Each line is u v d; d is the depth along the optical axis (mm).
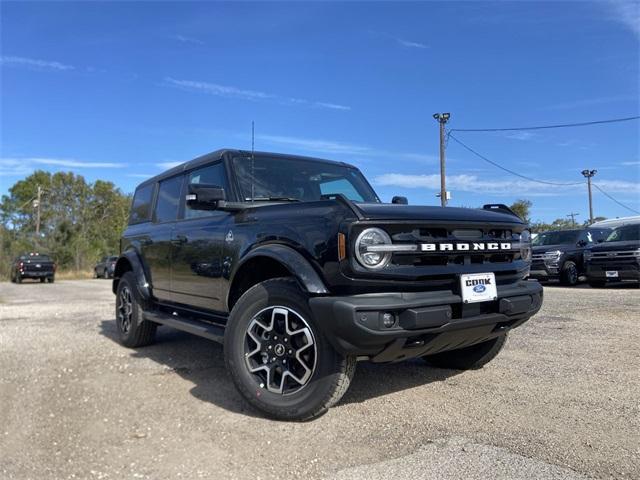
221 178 4746
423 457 2963
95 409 3863
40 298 15211
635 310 8328
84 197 57625
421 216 3465
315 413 3475
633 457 2938
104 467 2908
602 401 3889
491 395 4070
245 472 2824
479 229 3781
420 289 3387
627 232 13625
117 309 6574
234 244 4176
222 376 4781
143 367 5141
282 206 3871
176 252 5215
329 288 3355
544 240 16062
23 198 59469
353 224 3242
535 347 5719
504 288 3811
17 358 5562
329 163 5441
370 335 3137
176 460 2986
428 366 5000
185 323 4973
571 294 11289
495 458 2934
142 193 6840
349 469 2834
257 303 3732
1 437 3352
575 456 2955
